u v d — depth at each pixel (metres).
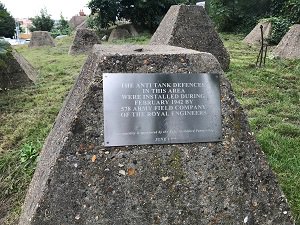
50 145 0.91
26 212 0.85
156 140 0.80
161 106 0.81
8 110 1.80
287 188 1.02
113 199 0.77
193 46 2.24
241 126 0.84
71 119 0.78
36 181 0.89
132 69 0.80
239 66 2.36
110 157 0.78
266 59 2.62
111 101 0.78
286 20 3.86
